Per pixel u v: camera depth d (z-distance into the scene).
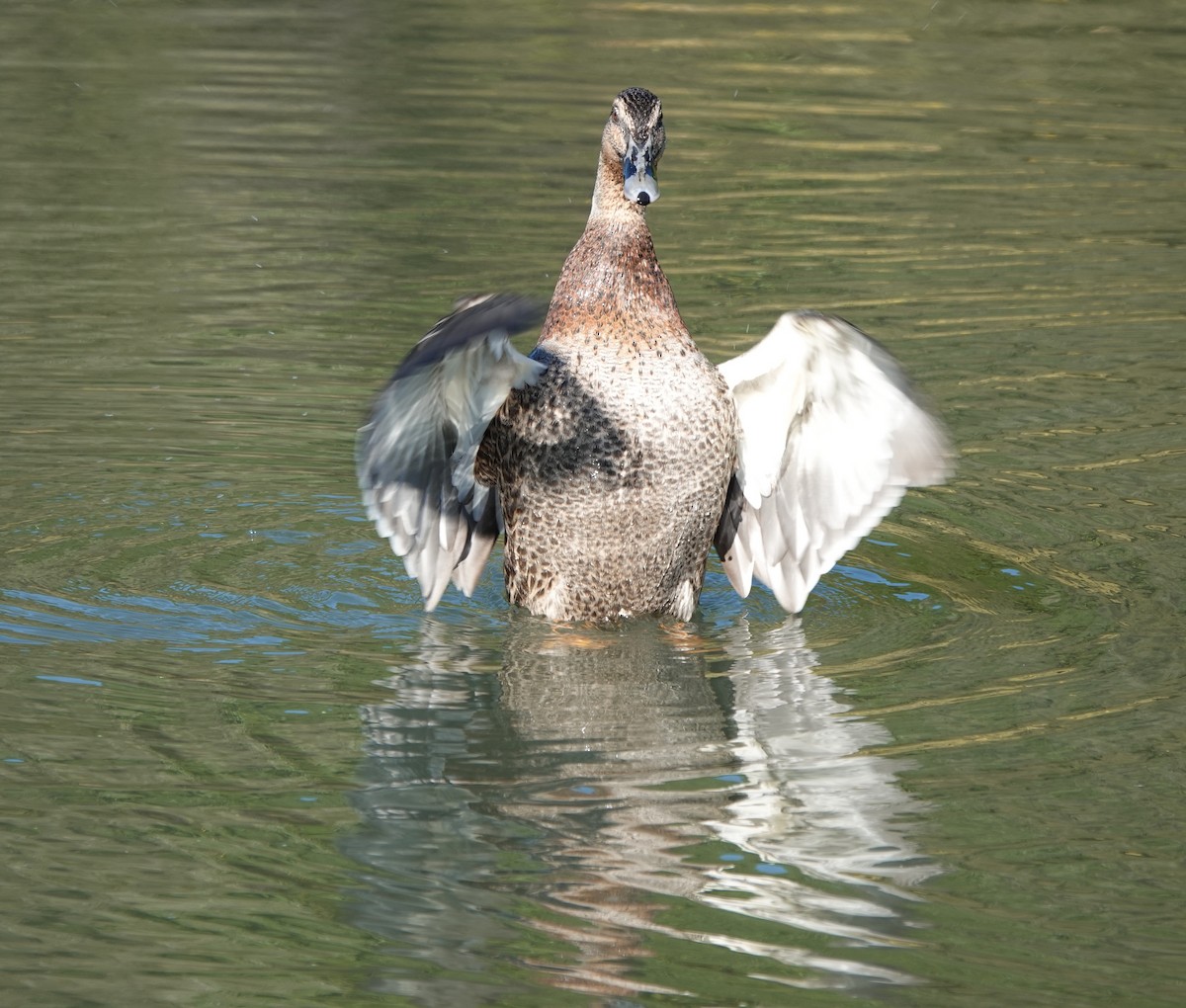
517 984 6.84
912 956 7.06
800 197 21.83
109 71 26.38
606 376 10.60
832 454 11.05
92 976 6.85
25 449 13.77
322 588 11.51
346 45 28.44
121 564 11.70
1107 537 12.51
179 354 16.06
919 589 11.68
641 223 10.79
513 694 9.81
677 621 11.23
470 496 11.20
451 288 17.92
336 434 14.38
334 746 9.03
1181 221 21.08
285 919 7.29
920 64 27.89
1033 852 7.92
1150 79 27.27
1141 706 9.61
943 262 19.44
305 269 18.50
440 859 7.75
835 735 9.26
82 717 9.27
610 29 29.78
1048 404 15.31
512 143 23.38
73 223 19.80
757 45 28.77
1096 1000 6.77
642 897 7.50
